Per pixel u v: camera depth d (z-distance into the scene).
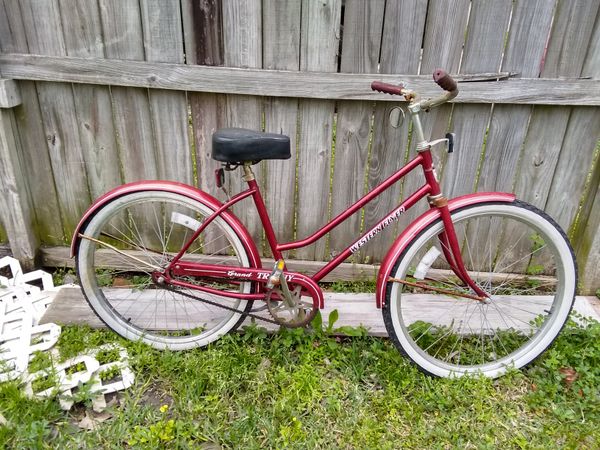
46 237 2.51
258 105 2.14
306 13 1.94
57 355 1.98
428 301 2.35
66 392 1.82
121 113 2.18
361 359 2.05
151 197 1.90
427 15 1.94
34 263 2.47
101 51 2.04
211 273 1.94
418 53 2.01
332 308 2.29
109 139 2.25
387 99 2.06
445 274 2.48
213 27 1.97
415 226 1.83
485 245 2.47
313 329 2.12
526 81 2.02
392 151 2.22
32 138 2.26
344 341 2.17
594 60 1.99
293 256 2.52
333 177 2.29
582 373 1.99
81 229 1.90
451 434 1.76
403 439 1.76
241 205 2.38
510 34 1.96
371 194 1.88
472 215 1.85
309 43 1.99
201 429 1.76
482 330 2.19
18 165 2.27
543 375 2.02
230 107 2.15
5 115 2.13
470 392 1.93
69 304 2.21
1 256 2.50
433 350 2.18
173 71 2.03
